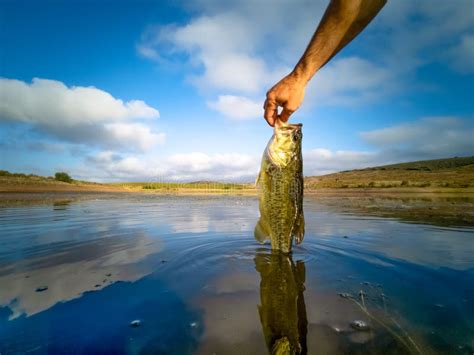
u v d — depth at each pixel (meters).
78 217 1.09
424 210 1.45
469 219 1.09
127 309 0.34
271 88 0.51
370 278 0.45
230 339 0.28
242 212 1.32
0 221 0.97
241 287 0.41
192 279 0.44
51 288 0.40
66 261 0.52
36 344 0.27
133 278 0.44
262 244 0.65
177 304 0.35
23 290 0.39
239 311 0.34
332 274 0.47
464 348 0.27
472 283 0.43
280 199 0.58
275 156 0.57
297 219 0.59
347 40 0.44
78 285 0.41
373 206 1.69
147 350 0.26
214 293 0.39
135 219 1.05
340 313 0.33
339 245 0.66
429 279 0.45
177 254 0.57
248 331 0.29
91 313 0.33
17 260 0.52
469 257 0.56
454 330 0.30
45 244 0.64
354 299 0.37
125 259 0.54
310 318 0.32
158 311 0.33
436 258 0.56
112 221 1.00
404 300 0.37
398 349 0.27
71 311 0.33
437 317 0.32
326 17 0.42
